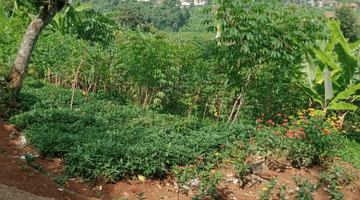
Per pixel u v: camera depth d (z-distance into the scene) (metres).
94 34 8.66
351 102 10.42
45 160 4.90
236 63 7.80
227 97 9.18
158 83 9.34
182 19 134.25
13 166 4.05
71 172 4.54
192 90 9.62
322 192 5.60
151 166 4.88
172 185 4.98
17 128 6.09
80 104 8.52
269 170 6.00
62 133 5.71
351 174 6.11
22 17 13.78
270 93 9.15
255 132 7.41
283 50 6.98
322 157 6.70
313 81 10.74
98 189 4.41
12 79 7.01
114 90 10.73
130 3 147.25
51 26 14.16
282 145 6.42
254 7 6.84
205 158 5.86
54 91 8.85
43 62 9.85
